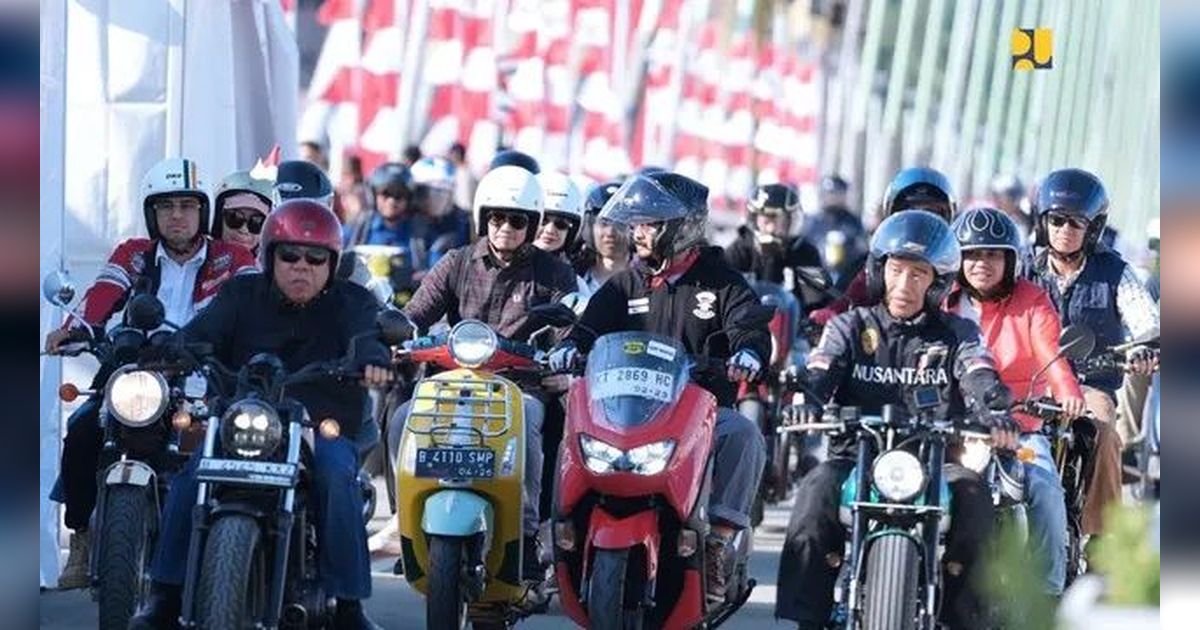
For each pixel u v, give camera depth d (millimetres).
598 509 21797
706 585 22734
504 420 23297
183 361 21344
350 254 30906
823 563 21672
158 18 34625
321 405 22250
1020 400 22266
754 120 79750
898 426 21047
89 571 25141
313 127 61250
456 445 22938
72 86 34500
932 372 22391
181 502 20906
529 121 65000
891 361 22516
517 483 23156
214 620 19281
